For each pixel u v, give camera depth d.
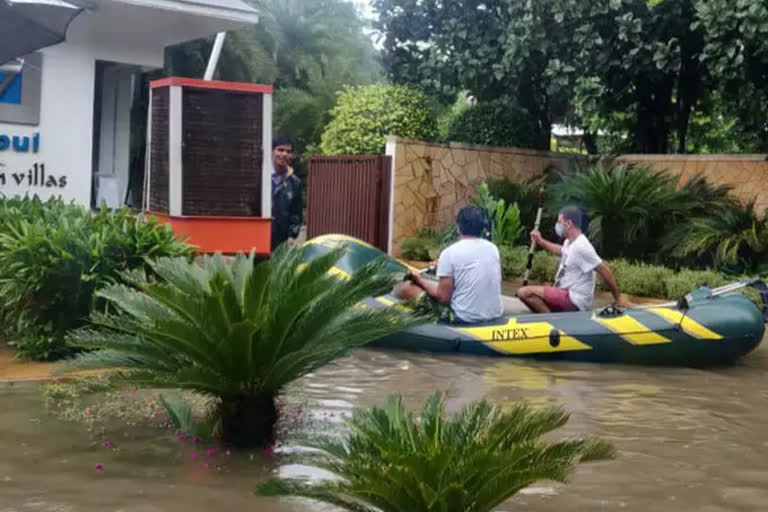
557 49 15.38
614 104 16.88
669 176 14.84
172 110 10.03
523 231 15.38
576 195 14.48
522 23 15.06
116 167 13.10
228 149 10.27
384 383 7.25
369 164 15.30
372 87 17.17
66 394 6.30
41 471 4.91
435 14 16.88
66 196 11.59
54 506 4.41
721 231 13.08
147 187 10.87
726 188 14.45
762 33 12.79
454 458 3.65
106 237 7.23
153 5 10.96
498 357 8.39
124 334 6.12
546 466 3.67
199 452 5.30
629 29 14.33
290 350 5.39
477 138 17.06
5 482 4.73
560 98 16.73
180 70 22.59
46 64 11.35
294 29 26.78
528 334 8.36
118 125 13.09
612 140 20.03
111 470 4.96
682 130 17.03
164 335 5.10
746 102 14.85
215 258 5.91
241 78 23.52
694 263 13.82
